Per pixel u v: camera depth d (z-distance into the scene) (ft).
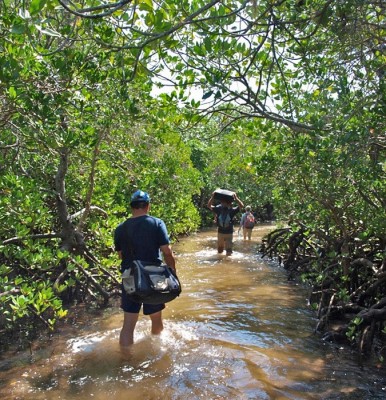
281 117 14.46
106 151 23.81
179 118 15.71
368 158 16.19
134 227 17.15
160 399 12.99
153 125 18.62
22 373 14.75
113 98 16.28
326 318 19.21
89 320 20.38
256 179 25.72
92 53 14.03
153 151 31.96
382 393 13.41
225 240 42.01
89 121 17.72
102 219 25.45
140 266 16.06
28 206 18.52
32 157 21.81
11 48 12.01
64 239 22.40
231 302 23.77
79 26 11.97
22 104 14.23
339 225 22.67
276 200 29.58
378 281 19.62
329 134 13.80
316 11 11.90
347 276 21.80
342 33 12.86
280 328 19.40
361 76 15.29
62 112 15.52
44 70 13.43
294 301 24.14
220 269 34.14
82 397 13.12
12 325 18.88
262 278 30.53
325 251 28.12
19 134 17.08
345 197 21.01
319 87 16.30
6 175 19.15
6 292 15.39
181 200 50.24
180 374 14.61
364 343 16.66
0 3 11.27
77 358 15.92
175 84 13.06
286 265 33.99
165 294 15.89
